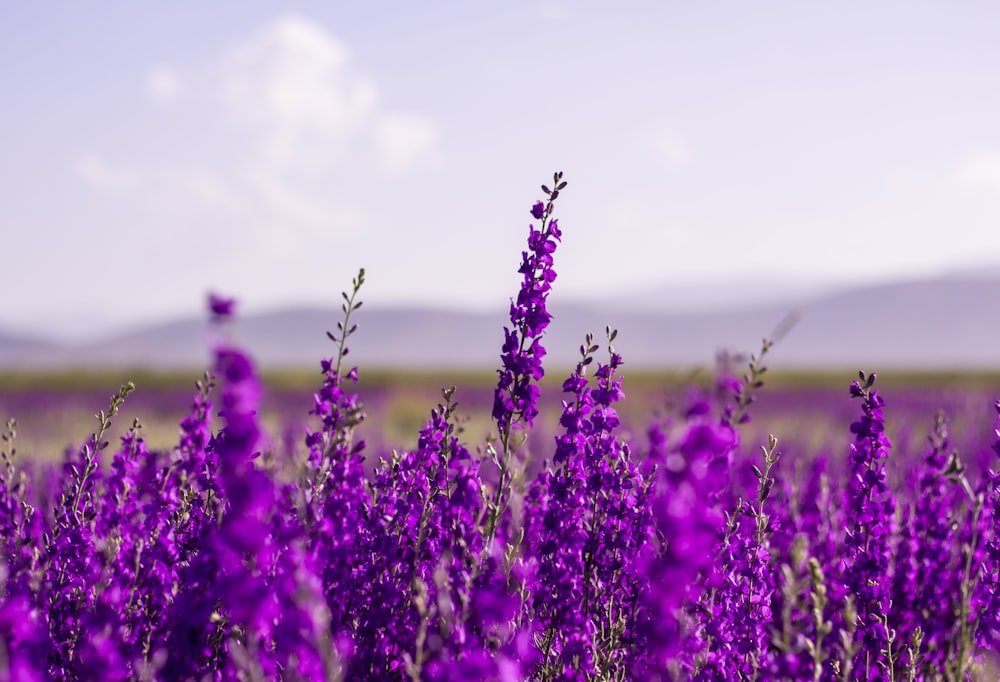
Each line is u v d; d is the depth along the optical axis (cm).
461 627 354
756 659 419
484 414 2230
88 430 1529
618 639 444
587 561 477
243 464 311
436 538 443
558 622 459
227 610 387
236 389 298
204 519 455
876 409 482
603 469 482
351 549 401
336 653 342
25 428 1488
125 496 486
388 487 477
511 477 523
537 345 477
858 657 458
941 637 497
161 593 413
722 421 399
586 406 484
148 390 3744
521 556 507
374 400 2667
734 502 606
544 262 483
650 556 450
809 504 698
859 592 471
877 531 479
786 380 8381
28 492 618
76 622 416
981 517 546
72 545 458
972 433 1119
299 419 1510
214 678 392
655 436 541
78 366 11869
